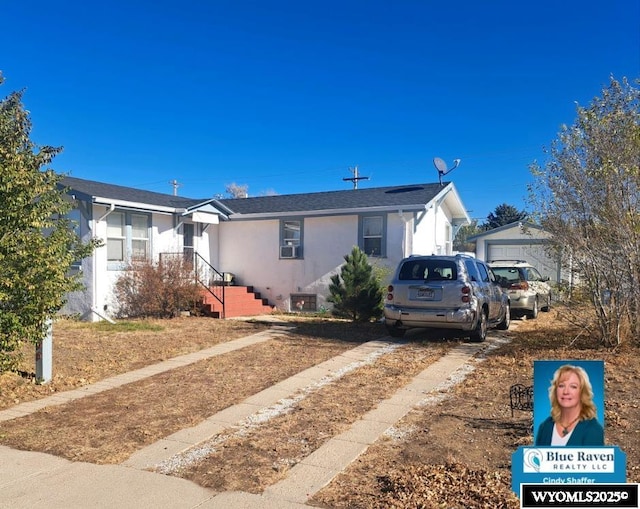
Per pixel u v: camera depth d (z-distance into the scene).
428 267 10.84
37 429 5.73
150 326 13.05
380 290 13.99
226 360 9.21
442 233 19.23
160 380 7.88
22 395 7.05
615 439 4.95
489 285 11.70
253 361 9.10
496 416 5.87
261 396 6.94
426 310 10.55
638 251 8.72
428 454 4.84
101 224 14.67
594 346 9.30
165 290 15.01
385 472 4.50
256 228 18.61
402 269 11.09
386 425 5.71
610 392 6.55
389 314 10.87
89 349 10.12
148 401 6.78
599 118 8.96
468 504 3.84
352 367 8.53
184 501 4.02
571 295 9.59
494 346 10.20
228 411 6.32
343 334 11.91
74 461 4.84
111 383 7.74
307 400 6.74
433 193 16.80
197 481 4.39
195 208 16.75
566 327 12.16
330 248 17.30
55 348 10.13
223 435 5.51
